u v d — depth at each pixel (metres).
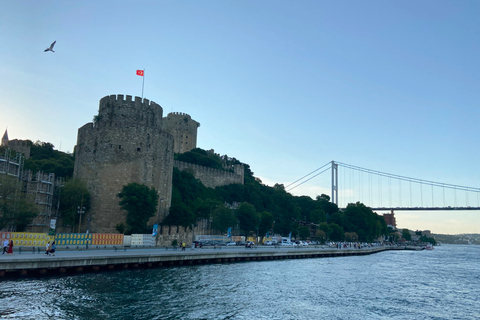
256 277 49.44
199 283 41.81
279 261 74.81
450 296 45.47
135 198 72.88
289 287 43.78
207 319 28.33
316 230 149.00
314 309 33.91
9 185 59.06
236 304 33.44
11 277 37.12
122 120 84.75
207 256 60.66
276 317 30.38
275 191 169.25
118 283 38.22
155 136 85.75
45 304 28.78
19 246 48.19
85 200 77.56
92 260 43.06
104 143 80.19
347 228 170.12
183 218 82.81
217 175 138.50
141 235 68.56
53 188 78.31
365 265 79.81
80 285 35.97
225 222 100.00
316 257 91.75
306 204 187.25
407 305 38.56
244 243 94.19
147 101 88.75
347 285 48.62
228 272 52.09
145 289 36.50
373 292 44.75
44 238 51.56
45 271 39.50
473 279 63.53
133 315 27.78
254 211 108.75
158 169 85.75
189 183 119.06
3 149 90.62
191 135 175.12
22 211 58.47
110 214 77.50
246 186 146.88
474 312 36.97
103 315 27.22
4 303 28.27
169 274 46.44
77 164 85.06
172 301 32.66
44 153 115.44
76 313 27.19
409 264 91.19
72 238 56.22
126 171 80.00
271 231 133.88
